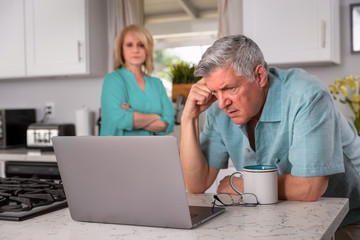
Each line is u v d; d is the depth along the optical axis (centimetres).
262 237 90
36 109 380
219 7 323
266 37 283
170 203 98
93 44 331
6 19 347
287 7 278
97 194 105
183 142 150
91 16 329
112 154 101
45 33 334
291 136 134
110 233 97
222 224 101
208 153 156
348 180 156
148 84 296
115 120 278
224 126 154
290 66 305
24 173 300
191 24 354
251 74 127
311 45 274
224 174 272
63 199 129
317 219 103
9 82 388
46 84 376
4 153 311
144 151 97
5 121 344
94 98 361
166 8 358
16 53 344
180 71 327
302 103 128
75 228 102
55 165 292
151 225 101
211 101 147
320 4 271
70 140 104
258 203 121
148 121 282
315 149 125
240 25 321
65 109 371
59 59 331
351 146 153
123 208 103
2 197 124
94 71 333
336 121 135
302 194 124
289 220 103
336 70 300
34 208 121
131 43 290
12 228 102
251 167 127
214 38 348
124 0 344
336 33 285
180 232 96
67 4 327
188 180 149
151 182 98
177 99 320
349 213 162
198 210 113
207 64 125
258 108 136
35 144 333
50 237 94
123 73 291
